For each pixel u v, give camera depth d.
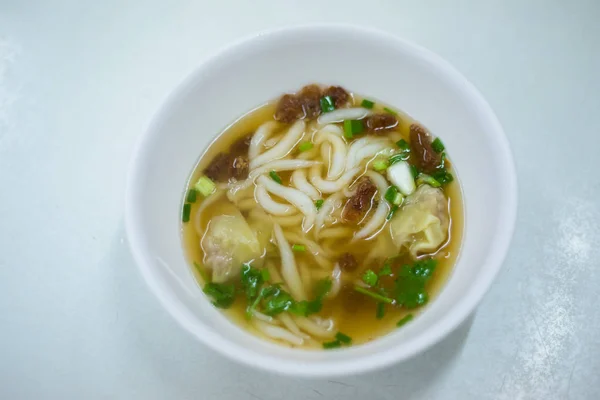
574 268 0.37
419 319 0.33
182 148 0.37
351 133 0.40
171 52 0.45
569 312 0.36
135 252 0.31
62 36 0.47
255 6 0.47
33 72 0.45
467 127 0.36
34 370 0.36
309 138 0.41
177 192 0.37
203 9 0.47
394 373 0.35
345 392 0.35
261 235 0.38
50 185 0.41
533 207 0.39
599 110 0.42
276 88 0.40
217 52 0.37
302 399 0.34
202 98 0.37
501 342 0.36
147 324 0.37
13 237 0.40
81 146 0.42
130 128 0.43
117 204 0.40
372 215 0.38
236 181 0.39
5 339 0.37
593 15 0.46
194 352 0.36
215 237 0.36
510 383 0.35
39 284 0.38
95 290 0.38
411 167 0.39
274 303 0.35
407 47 0.37
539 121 0.42
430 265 0.36
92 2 0.48
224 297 0.35
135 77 0.44
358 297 0.36
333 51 0.39
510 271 0.37
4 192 0.41
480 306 0.36
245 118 0.41
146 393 0.35
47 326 0.37
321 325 0.35
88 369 0.36
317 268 0.37
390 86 0.39
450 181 0.38
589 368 0.35
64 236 0.39
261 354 0.30
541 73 0.44
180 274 0.34
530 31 0.46
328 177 0.39
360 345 0.33
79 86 0.44
